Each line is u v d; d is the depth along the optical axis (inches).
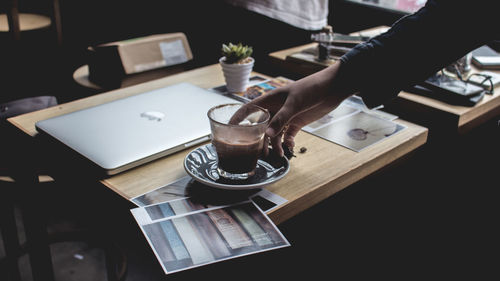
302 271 57.1
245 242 27.3
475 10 30.5
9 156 35.6
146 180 34.2
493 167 63.0
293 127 37.2
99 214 46.9
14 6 79.8
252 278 49.7
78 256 67.2
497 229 61.3
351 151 39.3
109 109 43.7
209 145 37.9
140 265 65.4
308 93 33.4
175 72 84.9
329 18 109.6
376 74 33.4
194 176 31.9
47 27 106.8
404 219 63.7
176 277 25.1
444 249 61.5
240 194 32.4
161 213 29.9
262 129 31.6
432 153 55.5
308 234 63.3
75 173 35.9
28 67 108.3
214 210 30.4
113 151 36.1
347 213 64.2
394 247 62.2
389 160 40.2
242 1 95.3
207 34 107.8
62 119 41.5
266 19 97.1
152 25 120.5
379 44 33.3
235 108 35.8
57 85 110.7
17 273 37.1
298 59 64.5
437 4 32.1
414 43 32.5
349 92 34.4
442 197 62.3
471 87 52.9
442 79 54.9
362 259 60.4
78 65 122.4
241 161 32.1
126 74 77.2
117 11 122.1
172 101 45.8
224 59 51.8
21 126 43.4
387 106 54.7
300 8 97.0
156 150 36.5
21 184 35.4
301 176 35.1
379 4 100.6
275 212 30.9
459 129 54.2
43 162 37.3
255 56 98.0
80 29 122.1
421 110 51.4
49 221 72.3
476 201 62.8
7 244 36.4
